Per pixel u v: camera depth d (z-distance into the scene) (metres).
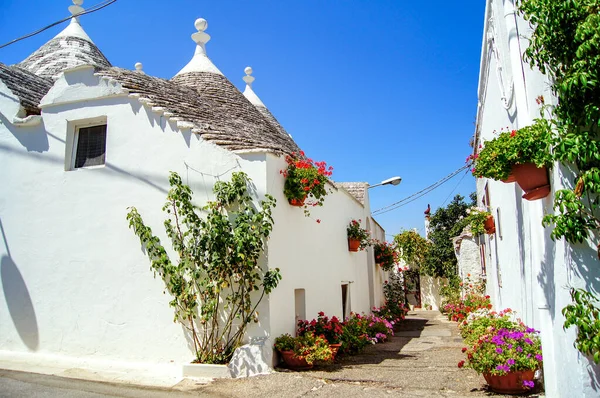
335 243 10.39
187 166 7.07
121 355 6.95
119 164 7.52
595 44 3.45
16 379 6.10
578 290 3.75
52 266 7.62
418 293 25.47
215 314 6.41
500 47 6.35
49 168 7.97
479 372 5.32
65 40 12.70
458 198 24.05
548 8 3.78
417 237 22.77
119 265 7.23
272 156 6.93
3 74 8.69
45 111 8.18
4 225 8.05
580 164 3.65
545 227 4.31
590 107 3.54
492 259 10.29
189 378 6.11
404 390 5.42
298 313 7.83
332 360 7.27
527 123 4.95
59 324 7.39
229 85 12.19
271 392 5.38
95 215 7.52
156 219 7.11
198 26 13.02
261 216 6.45
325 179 7.46
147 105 7.46
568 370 4.05
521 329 6.05
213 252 6.39
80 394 5.36
